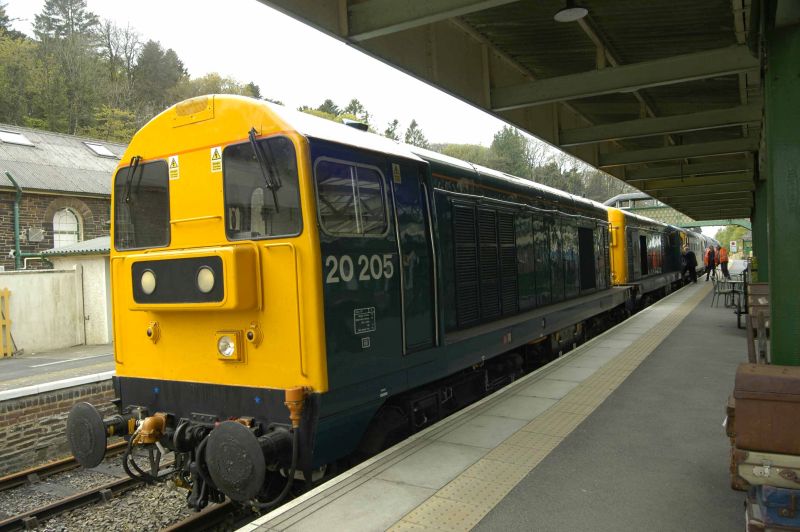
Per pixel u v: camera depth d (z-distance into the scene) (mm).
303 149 4301
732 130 13547
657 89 10148
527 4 6953
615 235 16109
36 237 19516
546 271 9570
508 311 8055
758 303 7000
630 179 16781
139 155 5312
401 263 5219
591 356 9234
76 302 15727
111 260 5457
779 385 2707
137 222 5328
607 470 4582
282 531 3648
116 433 5051
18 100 43625
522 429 5621
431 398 6188
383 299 4930
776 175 3404
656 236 21859
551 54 8859
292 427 4176
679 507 3932
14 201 19062
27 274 14516
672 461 4758
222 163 4770
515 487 4273
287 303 4320
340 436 4547
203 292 4422
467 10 5352
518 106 8492
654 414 6070
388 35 6637
